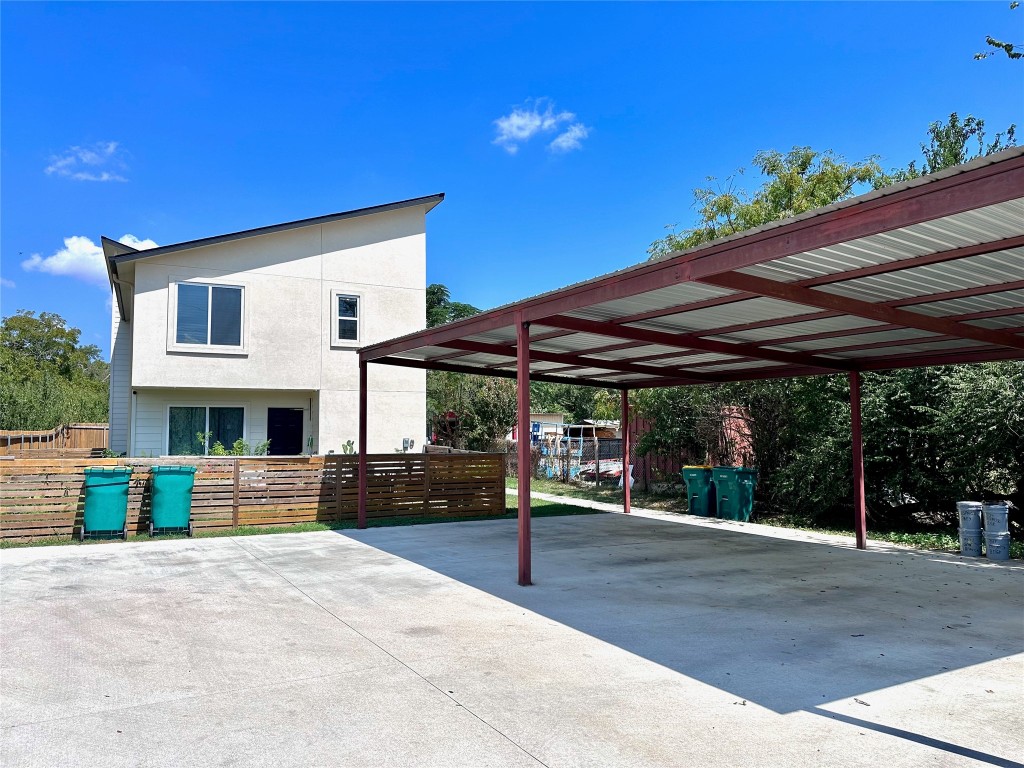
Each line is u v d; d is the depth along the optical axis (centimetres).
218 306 1586
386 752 351
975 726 388
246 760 341
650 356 1077
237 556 936
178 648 527
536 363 1130
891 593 727
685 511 1516
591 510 1511
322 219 1669
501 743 362
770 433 1484
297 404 1734
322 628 585
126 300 1772
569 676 468
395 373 1762
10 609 645
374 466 1320
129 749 352
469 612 643
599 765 338
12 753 347
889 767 337
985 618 625
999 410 1016
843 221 437
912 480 1200
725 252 520
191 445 1619
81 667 481
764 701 424
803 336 862
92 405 2983
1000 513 930
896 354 995
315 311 1678
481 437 2872
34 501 1034
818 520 1355
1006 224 437
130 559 909
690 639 557
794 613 642
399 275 1781
